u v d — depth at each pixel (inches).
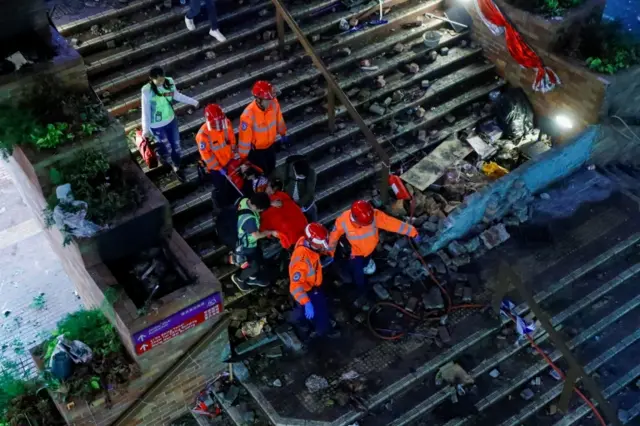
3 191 477.1
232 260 359.9
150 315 312.0
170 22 435.8
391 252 396.5
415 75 460.8
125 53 414.0
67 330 339.9
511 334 378.9
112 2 435.5
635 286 409.7
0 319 410.3
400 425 340.8
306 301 333.1
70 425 319.6
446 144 446.3
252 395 346.9
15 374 380.8
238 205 343.3
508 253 412.2
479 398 356.5
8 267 436.5
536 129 466.0
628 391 378.9
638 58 432.8
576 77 431.8
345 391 347.3
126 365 325.1
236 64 434.6
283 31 429.1
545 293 394.0
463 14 479.2
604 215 433.4
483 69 476.1
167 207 339.9
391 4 484.7
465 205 402.3
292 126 420.2
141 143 371.2
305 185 357.1
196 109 413.1
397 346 366.3
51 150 327.0
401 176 426.0
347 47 461.7
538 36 440.5
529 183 428.8
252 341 358.3
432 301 380.2
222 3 451.8
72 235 326.3
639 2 465.1
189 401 353.4
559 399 363.6
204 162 357.1
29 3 329.7
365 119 436.8
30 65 327.3
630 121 454.0
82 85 346.0
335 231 351.9
